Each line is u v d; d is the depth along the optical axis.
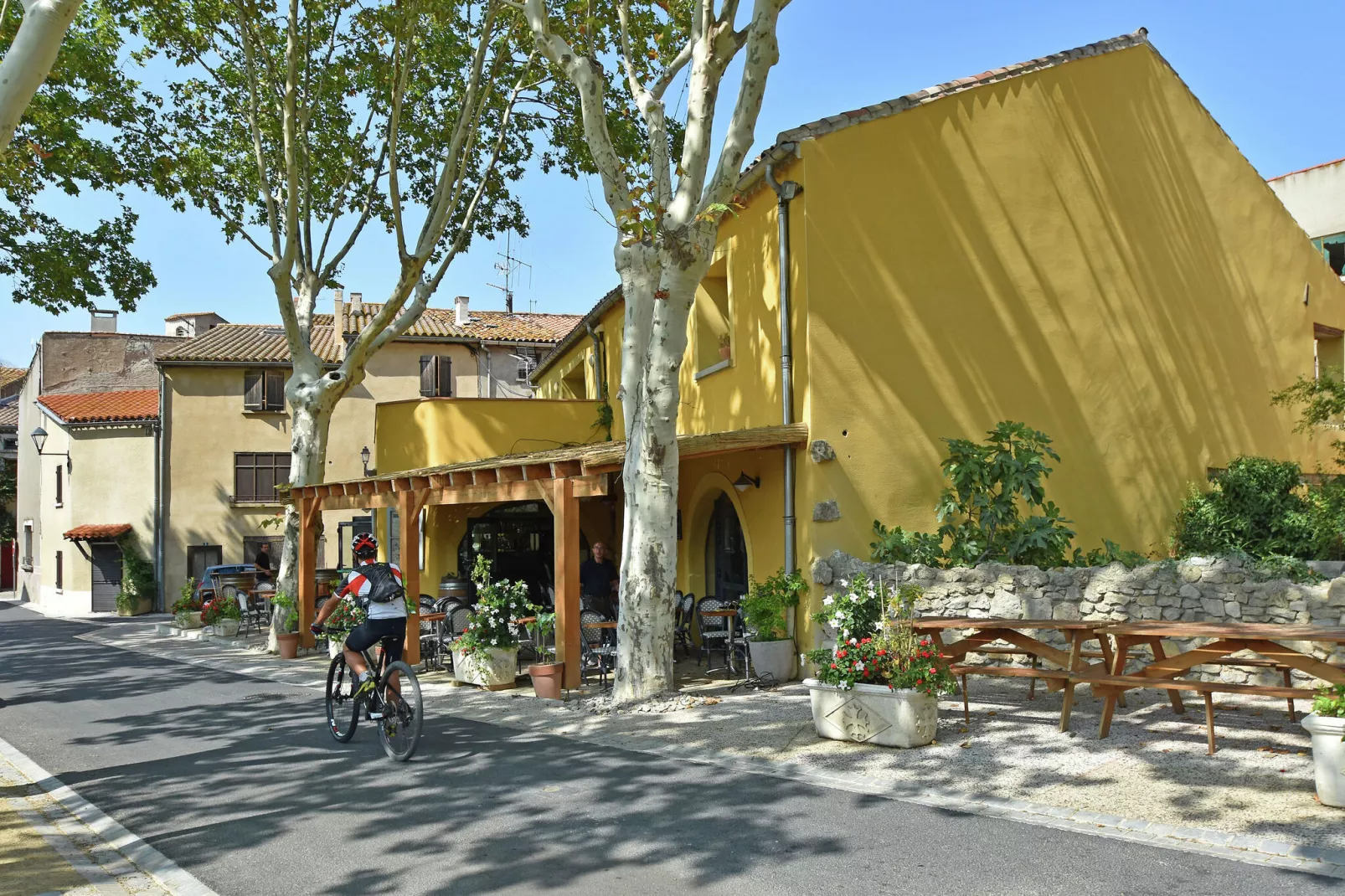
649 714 9.65
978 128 12.93
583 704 10.38
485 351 33.62
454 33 16.84
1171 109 14.87
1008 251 13.01
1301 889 4.60
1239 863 4.97
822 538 11.57
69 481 32.59
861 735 7.86
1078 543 13.21
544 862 5.42
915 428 12.16
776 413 12.48
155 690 13.09
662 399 10.19
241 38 16.38
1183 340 14.52
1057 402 13.20
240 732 9.63
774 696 10.48
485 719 9.91
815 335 11.70
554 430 20.47
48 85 16.58
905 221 12.34
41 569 36.91
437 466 18.61
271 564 31.94
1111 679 7.50
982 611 10.91
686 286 9.96
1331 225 22.53
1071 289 13.44
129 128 17.53
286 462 32.28
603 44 13.55
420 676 13.48
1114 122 14.11
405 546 14.16
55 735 9.95
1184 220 14.83
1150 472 13.88
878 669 7.96
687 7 11.62
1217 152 15.52
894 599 8.26
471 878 5.21
